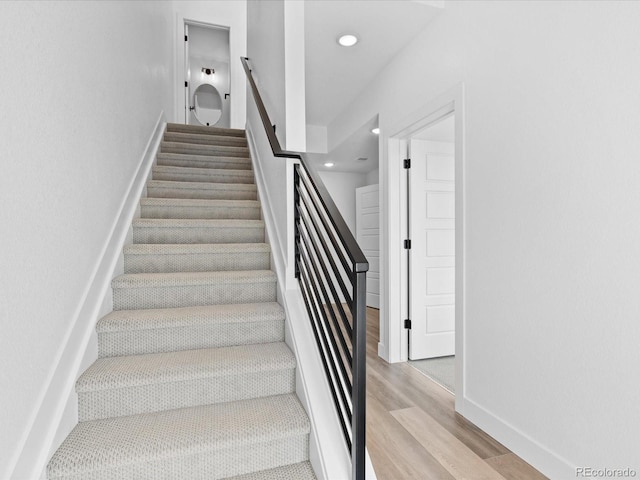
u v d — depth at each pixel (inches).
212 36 202.2
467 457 66.3
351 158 189.6
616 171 49.5
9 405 36.6
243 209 101.0
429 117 95.4
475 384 77.6
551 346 59.4
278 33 81.5
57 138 48.8
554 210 58.7
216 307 71.7
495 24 70.4
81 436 47.1
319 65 114.9
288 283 71.8
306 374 57.1
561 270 57.6
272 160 89.4
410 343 120.7
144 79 104.0
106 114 69.6
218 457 48.3
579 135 54.6
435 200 122.0
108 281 66.5
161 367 55.5
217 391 57.2
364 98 133.3
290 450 51.8
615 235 49.7
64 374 48.0
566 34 56.4
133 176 90.0
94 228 62.7
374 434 74.5
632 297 47.7
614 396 49.9
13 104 38.5
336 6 84.4
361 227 212.7
